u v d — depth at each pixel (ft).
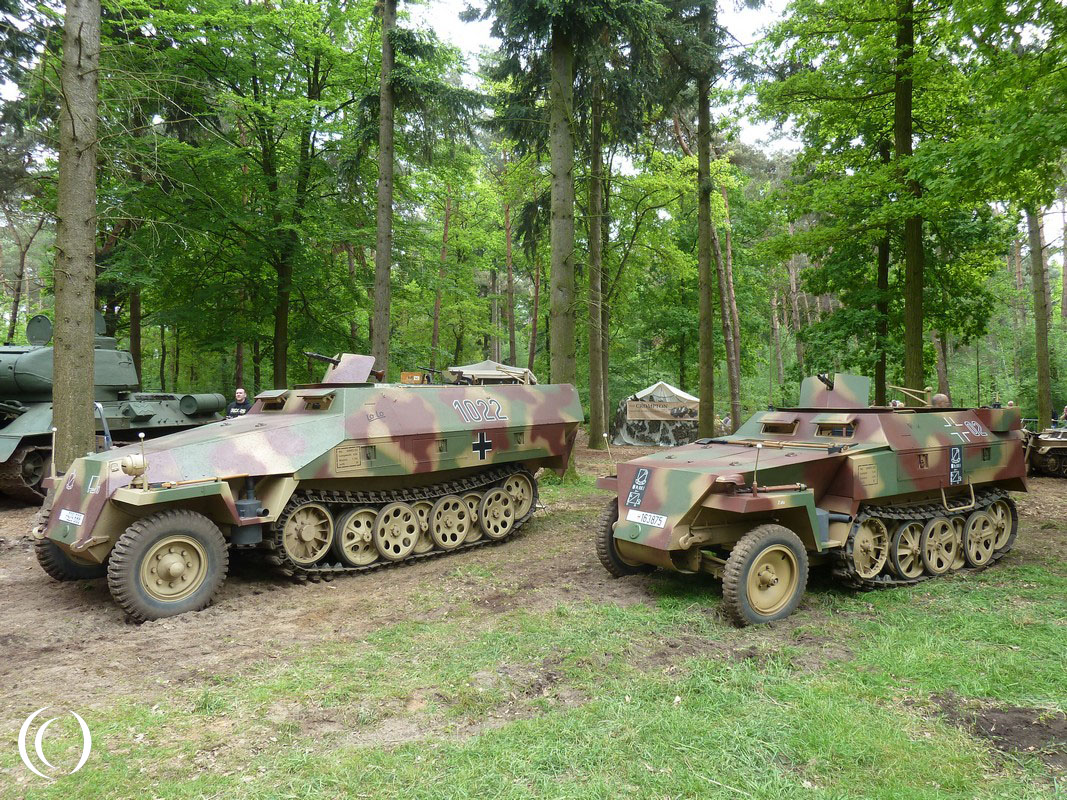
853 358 52.65
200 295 55.62
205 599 21.85
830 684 15.56
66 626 20.22
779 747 12.87
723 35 58.03
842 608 21.38
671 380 111.34
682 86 57.57
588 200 70.90
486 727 13.92
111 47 32.50
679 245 90.99
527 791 11.46
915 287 42.80
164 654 17.93
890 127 50.88
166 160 48.26
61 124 29.60
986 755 12.69
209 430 26.37
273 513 24.14
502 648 17.97
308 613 21.57
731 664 16.87
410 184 68.03
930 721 14.01
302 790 11.53
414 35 46.98
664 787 11.58
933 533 25.14
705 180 59.82
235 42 50.55
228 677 16.35
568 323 45.11
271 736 13.48
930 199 37.73
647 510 21.57
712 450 24.73
